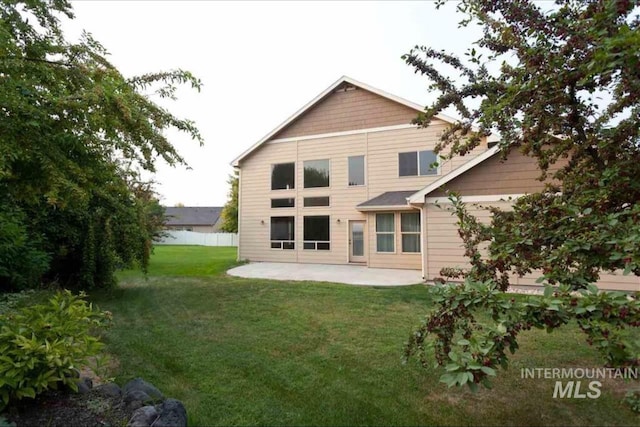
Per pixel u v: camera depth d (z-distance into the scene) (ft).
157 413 7.63
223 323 16.89
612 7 6.05
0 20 8.47
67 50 9.91
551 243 8.04
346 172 45.27
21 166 9.22
